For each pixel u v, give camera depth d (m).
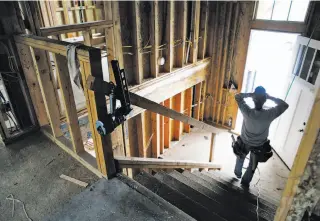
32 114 2.46
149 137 5.54
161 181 2.43
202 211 2.06
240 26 5.45
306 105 4.06
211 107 6.96
